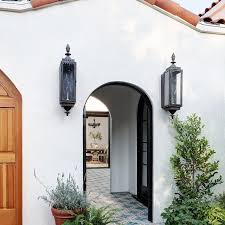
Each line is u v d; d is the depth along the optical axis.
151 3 5.76
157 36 5.87
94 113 14.86
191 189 5.55
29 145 5.23
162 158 5.84
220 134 6.19
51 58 5.35
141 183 7.64
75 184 5.17
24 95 5.23
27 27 5.25
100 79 5.56
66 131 5.37
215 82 6.20
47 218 5.25
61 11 5.39
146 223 5.71
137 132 7.79
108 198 7.78
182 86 5.86
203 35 6.14
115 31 5.65
